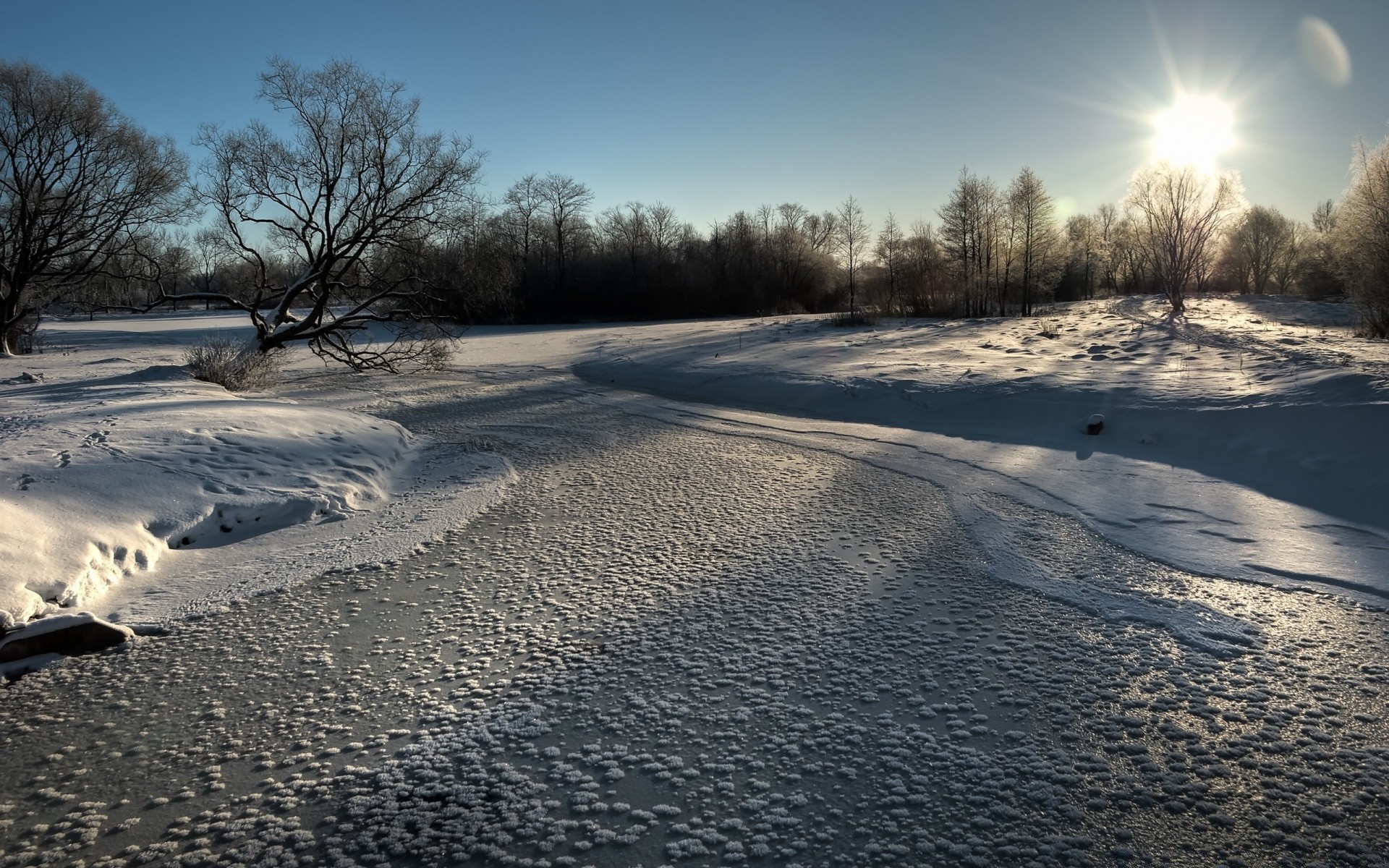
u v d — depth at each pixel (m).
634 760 3.60
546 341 31.77
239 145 19.94
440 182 20.95
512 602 5.55
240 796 3.41
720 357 21.53
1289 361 12.48
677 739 3.77
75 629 4.86
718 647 4.75
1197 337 17.92
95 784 3.54
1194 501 7.47
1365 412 8.27
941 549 6.44
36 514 6.17
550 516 7.68
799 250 60.19
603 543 6.82
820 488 8.54
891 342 21.92
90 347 30.34
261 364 18.31
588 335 34.56
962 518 7.27
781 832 3.09
